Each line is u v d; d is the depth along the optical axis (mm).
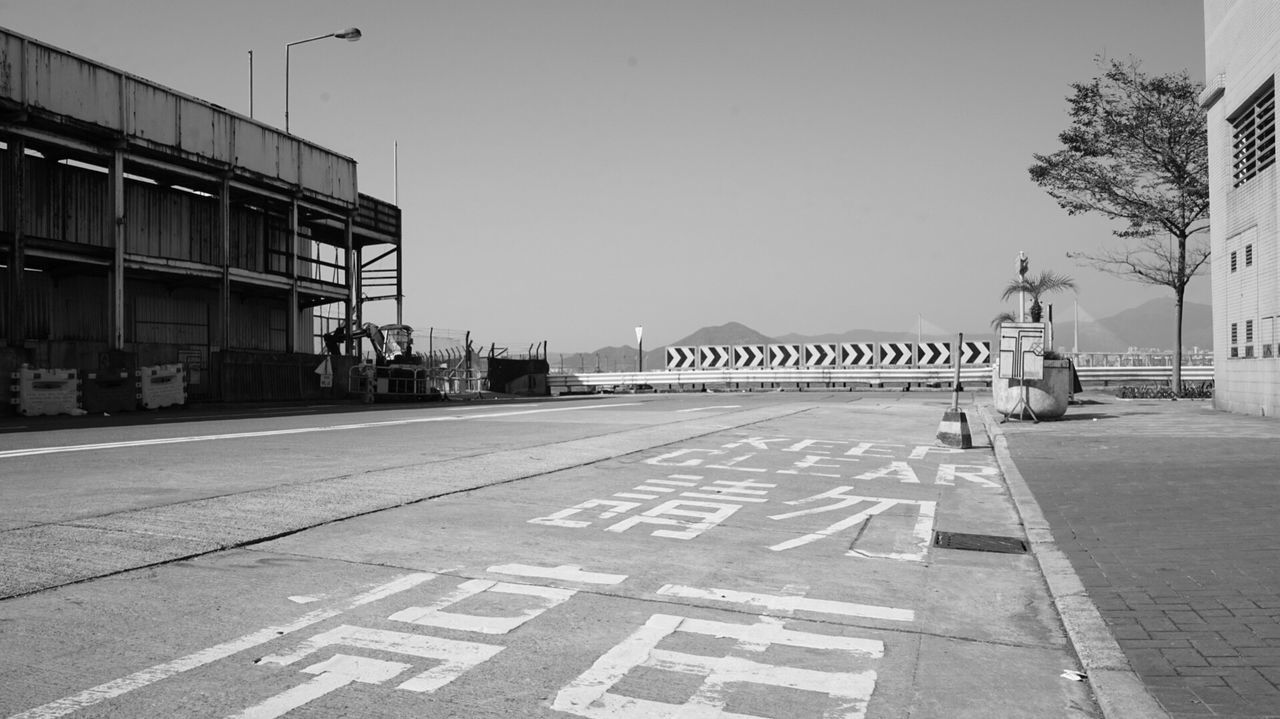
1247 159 18922
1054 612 4816
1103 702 3430
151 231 32344
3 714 3199
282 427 16891
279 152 34562
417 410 24547
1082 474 9945
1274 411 17531
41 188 28422
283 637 4129
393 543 6223
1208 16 20828
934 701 3520
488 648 4031
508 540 6422
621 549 6207
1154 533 6625
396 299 44781
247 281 33188
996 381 18766
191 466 10266
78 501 7652
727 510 7922
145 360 28688
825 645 4188
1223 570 5438
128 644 3992
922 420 19031
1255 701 3398
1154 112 25594
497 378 45531
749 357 48125
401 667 3762
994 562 6016
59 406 22922
